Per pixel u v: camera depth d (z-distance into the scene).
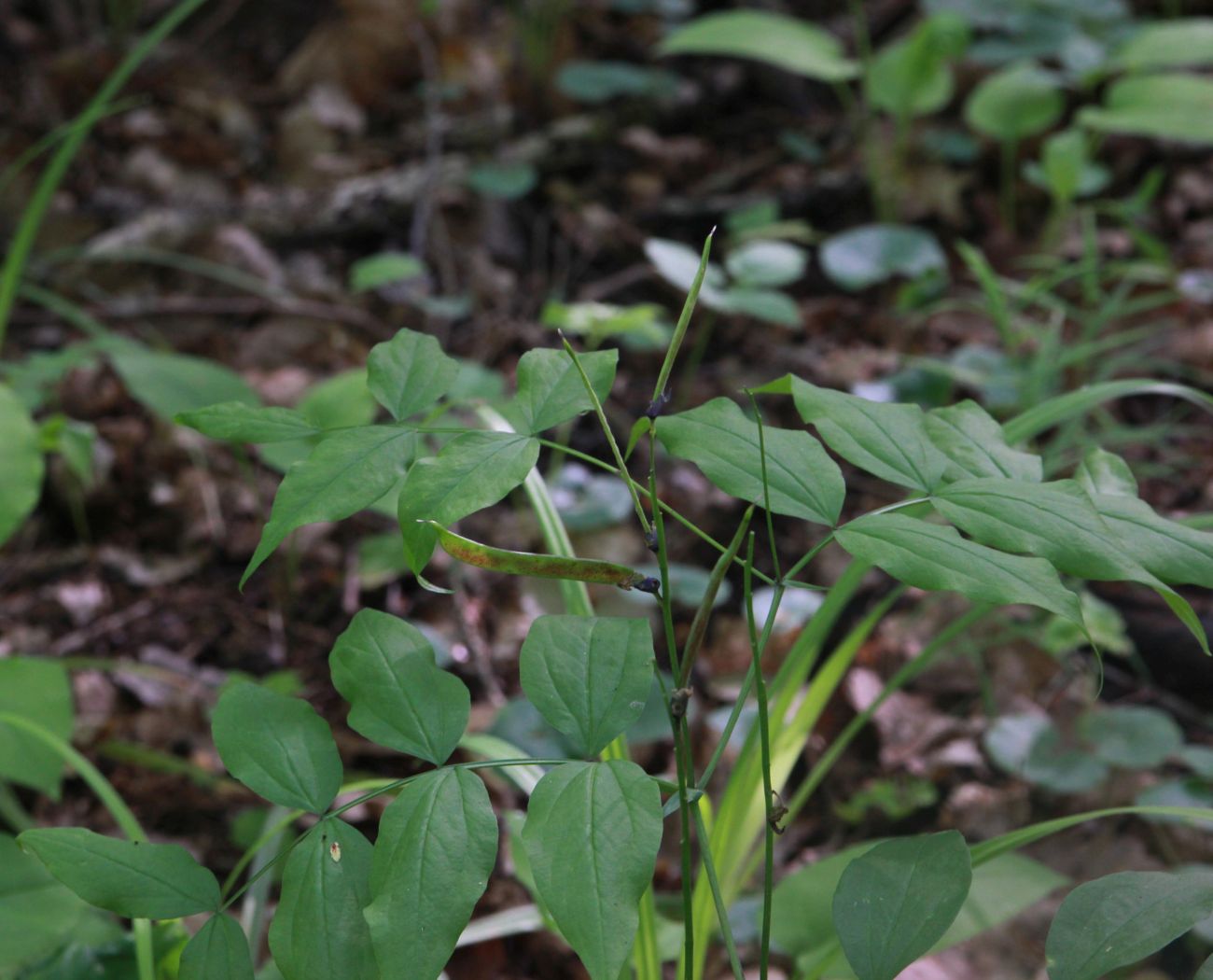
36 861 1.08
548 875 0.85
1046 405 1.06
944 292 2.20
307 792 0.89
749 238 2.27
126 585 1.70
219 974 0.88
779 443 0.91
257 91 2.78
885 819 1.32
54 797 1.11
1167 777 1.32
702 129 2.73
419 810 0.87
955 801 1.33
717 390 2.01
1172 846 1.21
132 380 1.55
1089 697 1.43
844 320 2.20
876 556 0.88
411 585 1.67
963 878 0.90
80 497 1.78
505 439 0.89
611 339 2.10
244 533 1.78
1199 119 2.11
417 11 2.75
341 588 1.69
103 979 1.03
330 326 2.16
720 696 1.47
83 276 2.24
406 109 2.74
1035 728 1.32
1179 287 1.90
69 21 2.91
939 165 2.53
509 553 0.88
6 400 1.29
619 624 0.90
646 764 1.39
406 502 0.88
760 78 2.80
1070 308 2.14
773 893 1.10
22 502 1.24
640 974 1.01
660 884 1.25
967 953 1.13
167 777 1.38
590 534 1.71
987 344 2.09
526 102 2.79
